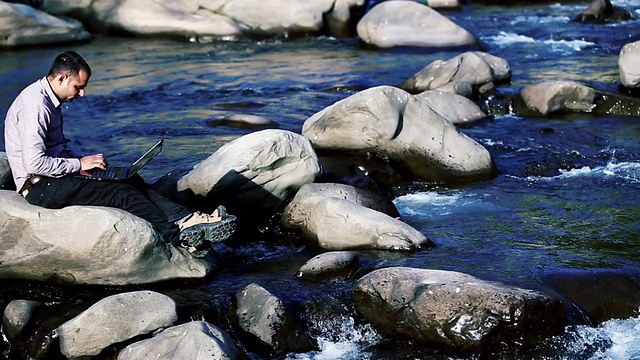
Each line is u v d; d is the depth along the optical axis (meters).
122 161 11.38
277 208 9.44
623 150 11.80
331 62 17.56
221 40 19.86
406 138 10.72
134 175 8.14
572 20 21.14
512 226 9.35
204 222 7.92
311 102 14.38
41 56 18.28
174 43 19.69
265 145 9.13
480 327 6.97
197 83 15.91
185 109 14.11
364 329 7.43
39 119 7.62
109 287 7.94
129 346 6.77
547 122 13.14
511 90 14.50
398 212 9.64
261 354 7.16
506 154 11.75
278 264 8.49
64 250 7.70
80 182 7.80
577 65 16.56
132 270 7.84
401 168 10.77
